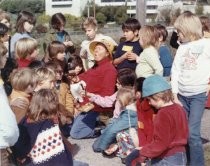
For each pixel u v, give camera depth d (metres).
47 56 7.39
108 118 6.89
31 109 4.74
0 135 3.88
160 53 7.30
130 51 7.09
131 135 5.77
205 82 5.39
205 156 6.04
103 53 6.61
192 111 5.45
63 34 8.73
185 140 4.54
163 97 4.49
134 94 5.91
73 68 6.93
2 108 3.88
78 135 6.90
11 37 7.71
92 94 6.62
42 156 4.69
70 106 6.92
